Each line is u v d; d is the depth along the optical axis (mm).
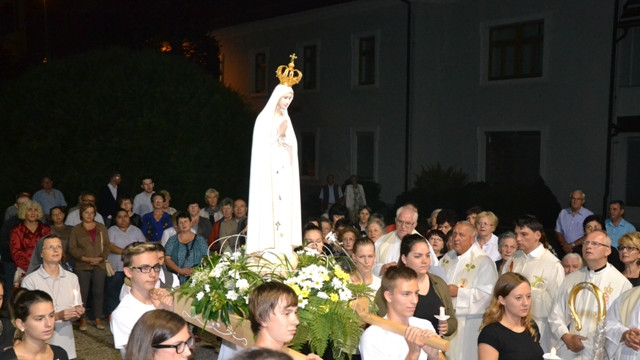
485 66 20000
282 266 4262
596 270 5434
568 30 17875
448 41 21000
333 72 23781
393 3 21391
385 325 3908
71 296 6137
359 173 23250
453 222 7980
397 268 4062
